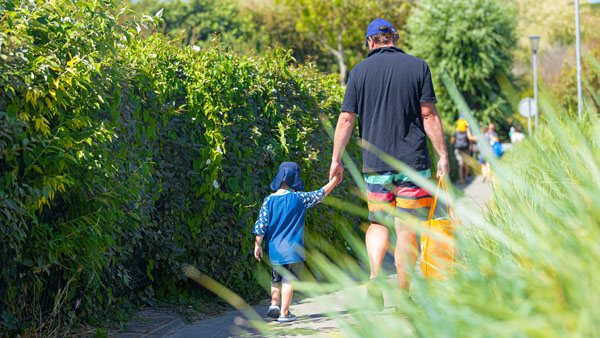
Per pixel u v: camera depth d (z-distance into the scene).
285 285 4.86
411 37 31.83
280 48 7.09
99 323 4.63
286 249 4.89
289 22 41.97
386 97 4.26
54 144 3.70
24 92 3.47
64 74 3.62
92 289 4.48
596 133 1.66
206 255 5.93
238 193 6.10
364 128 4.37
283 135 6.67
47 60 3.55
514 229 1.36
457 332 1.02
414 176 1.54
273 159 6.54
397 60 4.30
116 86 4.62
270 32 42.69
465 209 1.46
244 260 6.12
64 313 4.30
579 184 1.27
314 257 1.38
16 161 3.44
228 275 6.15
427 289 1.18
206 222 5.89
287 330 1.36
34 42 3.86
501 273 1.12
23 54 3.51
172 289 5.70
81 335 4.25
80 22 4.03
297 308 5.32
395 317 1.16
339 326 1.20
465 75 28.75
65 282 4.30
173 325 4.86
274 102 6.75
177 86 5.63
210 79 5.89
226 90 6.10
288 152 6.69
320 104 7.85
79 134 3.85
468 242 1.33
